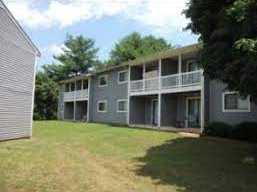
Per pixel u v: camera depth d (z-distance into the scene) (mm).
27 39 18422
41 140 18453
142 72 31203
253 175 10992
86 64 65438
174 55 24781
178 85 24141
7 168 10211
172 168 11859
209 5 12805
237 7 10516
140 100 30844
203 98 21625
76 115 42812
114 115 33438
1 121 16156
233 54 11172
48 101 53094
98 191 8445
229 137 19312
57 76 63156
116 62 58562
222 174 11078
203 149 15844
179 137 19828
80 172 10375
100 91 36625
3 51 16172
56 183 8914
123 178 10172
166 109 26328
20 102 18000
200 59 12625
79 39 65750
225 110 20516
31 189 8312
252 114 18984
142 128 26234
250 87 10461
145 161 13094
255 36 10391
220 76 12047
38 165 10898
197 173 11164
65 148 15766
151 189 9062
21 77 18016
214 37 11875
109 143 18109
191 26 13750
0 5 15789
